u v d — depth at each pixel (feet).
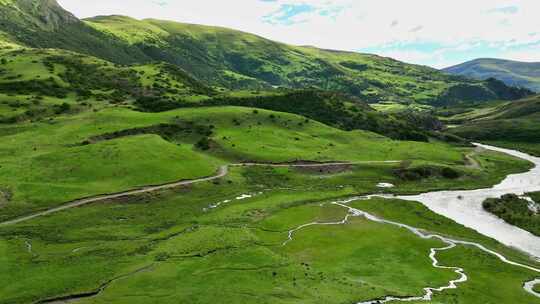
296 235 257.75
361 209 320.70
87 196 290.97
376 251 238.27
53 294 166.40
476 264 228.84
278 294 168.45
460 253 244.01
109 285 175.11
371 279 198.39
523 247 265.34
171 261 201.16
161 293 167.73
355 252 234.79
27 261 197.47
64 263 196.03
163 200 304.91
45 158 341.82
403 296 178.70
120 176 326.65
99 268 190.70
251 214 287.69
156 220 266.98
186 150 395.75
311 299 165.78
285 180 382.83
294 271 194.59
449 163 481.46
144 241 229.25
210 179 352.90
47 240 225.35
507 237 283.59
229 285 175.01
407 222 298.35
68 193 290.56
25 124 450.30
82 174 322.34
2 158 352.49
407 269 215.51
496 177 451.94
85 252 210.59
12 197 276.41
